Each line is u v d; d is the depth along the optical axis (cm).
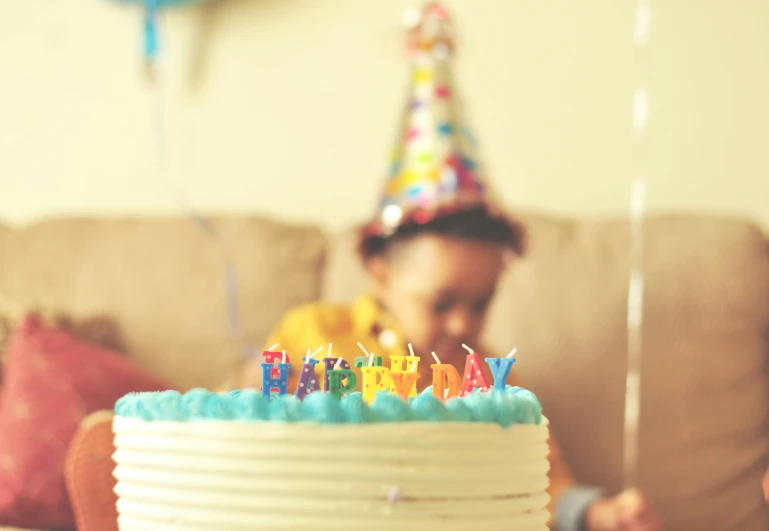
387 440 89
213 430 91
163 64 199
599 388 157
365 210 187
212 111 196
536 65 182
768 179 172
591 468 156
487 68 183
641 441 156
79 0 204
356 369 110
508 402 97
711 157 175
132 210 199
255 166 193
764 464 155
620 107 179
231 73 195
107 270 177
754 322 157
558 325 158
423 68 161
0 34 208
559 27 181
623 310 158
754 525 153
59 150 204
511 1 183
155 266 176
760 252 158
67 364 155
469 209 154
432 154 157
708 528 154
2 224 188
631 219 163
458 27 184
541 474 101
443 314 153
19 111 206
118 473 100
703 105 175
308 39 192
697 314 157
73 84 203
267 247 174
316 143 191
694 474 154
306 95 192
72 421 150
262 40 194
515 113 182
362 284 167
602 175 179
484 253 155
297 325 155
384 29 188
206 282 173
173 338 172
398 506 89
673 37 177
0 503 146
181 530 92
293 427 89
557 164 180
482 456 93
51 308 172
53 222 184
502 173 182
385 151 187
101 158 201
